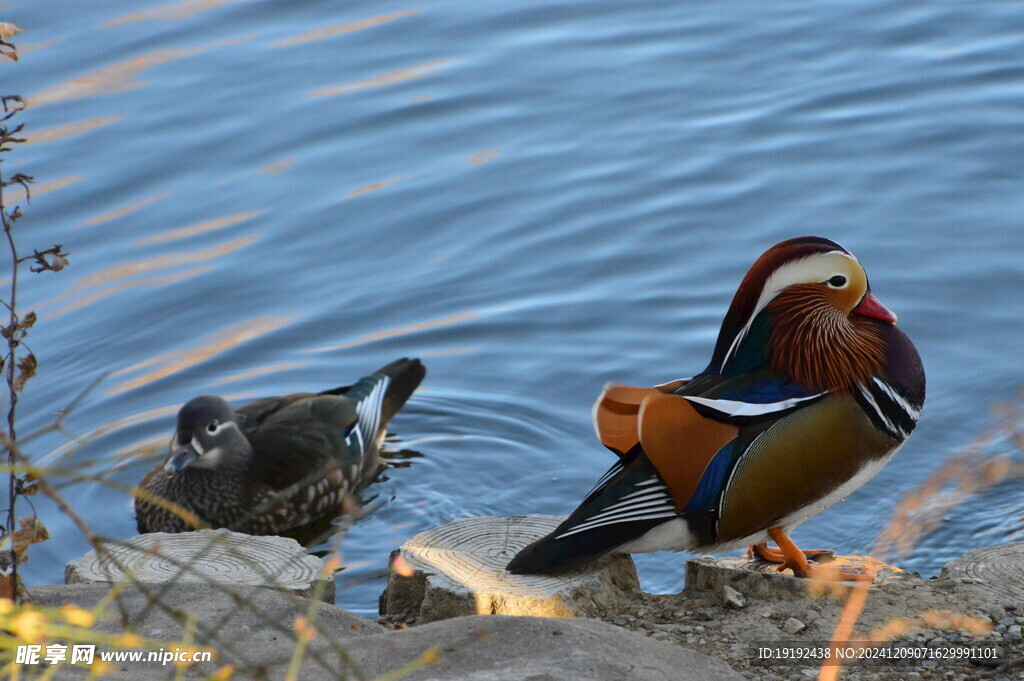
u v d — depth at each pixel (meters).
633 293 14.13
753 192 15.51
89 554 8.56
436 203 15.77
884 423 7.96
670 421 7.65
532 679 5.73
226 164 16.66
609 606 8.08
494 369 13.35
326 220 15.58
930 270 13.91
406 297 14.38
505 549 8.48
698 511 7.73
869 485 10.91
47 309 14.28
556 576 8.07
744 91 17.67
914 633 7.51
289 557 8.59
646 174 16.02
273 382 13.57
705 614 8.00
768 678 7.15
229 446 12.65
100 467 12.29
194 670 6.12
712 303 13.88
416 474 12.22
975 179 15.41
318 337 13.98
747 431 7.73
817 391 7.85
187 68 18.81
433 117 17.48
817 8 19.92
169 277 14.72
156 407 13.18
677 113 17.28
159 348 13.89
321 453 12.77
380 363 13.62
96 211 15.77
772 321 7.98
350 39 19.62
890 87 17.47
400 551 8.47
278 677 5.95
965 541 9.84
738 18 19.78
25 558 6.99
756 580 8.17
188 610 7.09
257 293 14.54
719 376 8.14
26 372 6.55
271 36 19.78
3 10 20.34
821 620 7.78
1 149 7.04
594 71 18.41
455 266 14.79
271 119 17.53
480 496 11.84
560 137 16.92
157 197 16.06
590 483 11.87
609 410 7.93
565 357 13.38
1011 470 6.41
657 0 20.47
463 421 12.80
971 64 17.86
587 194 15.73
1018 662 7.07
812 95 17.44
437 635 6.27
